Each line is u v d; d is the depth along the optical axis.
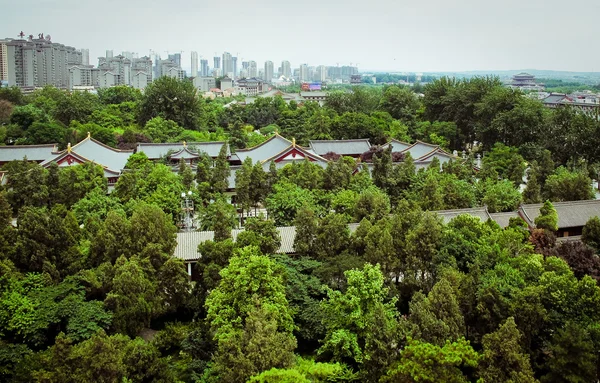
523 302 35.81
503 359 31.05
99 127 107.06
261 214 51.22
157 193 62.75
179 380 34.72
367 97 142.25
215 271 42.94
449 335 33.44
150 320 42.22
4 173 72.12
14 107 120.25
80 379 29.22
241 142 109.06
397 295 42.06
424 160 92.44
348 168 72.19
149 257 43.84
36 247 43.22
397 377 30.75
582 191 67.25
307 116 131.00
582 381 32.16
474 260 42.06
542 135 103.00
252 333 31.66
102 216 57.84
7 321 36.97
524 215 58.12
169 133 115.56
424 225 44.31
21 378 30.81
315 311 39.31
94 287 41.22
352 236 47.69
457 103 124.75
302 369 31.20
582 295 36.59
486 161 92.75
